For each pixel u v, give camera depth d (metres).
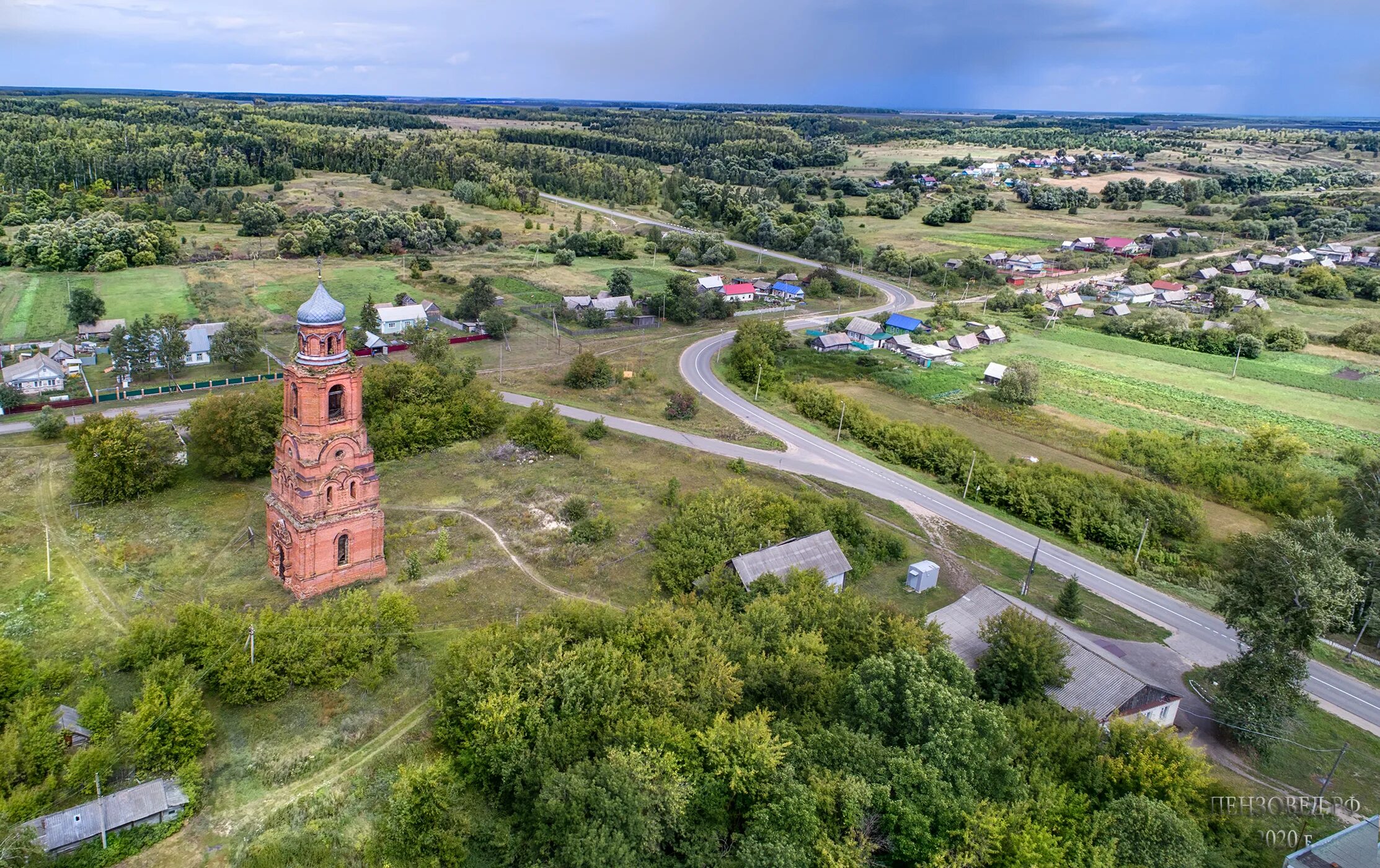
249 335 145.50
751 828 49.78
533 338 174.12
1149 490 106.69
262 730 57.12
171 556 82.88
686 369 161.12
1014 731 57.56
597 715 56.50
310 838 49.31
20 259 193.12
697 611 71.50
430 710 60.62
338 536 76.00
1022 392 147.88
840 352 177.25
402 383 115.31
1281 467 117.50
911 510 107.69
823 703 60.78
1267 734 65.44
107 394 127.44
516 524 94.62
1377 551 83.75
